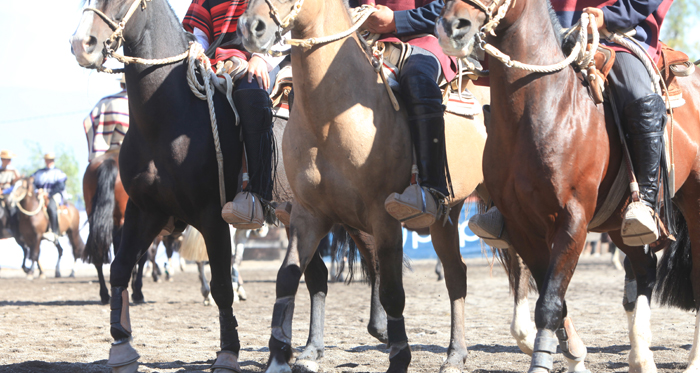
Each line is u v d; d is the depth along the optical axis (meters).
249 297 16.53
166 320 11.74
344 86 5.47
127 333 5.96
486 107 6.05
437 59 6.36
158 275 24.69
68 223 27.52
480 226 5.71
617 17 5.77
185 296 16.91
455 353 6.73
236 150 6.34
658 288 7.02
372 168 5.52
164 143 5.98
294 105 5.69
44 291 18.56
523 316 7.18
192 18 7.13
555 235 4.92
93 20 5.72
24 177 27.02
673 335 9.45
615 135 5.45
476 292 17.34
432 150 5.73
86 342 8.91
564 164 4.88
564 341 5.94
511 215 5.25
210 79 6.28
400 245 5.65
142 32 6.09
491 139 5.25
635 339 6.03
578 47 5.14
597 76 5.27
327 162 5.52
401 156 5.71
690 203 6.36
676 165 6.01
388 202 5.38
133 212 6.20
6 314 12.40
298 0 5.03
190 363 7.39
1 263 33.41
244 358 7.75
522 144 4.96
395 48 6.24
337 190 5.52
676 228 6.86
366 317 12.49
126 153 6.12
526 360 7.68
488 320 11.63
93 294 17.48
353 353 8.18
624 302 7.88
